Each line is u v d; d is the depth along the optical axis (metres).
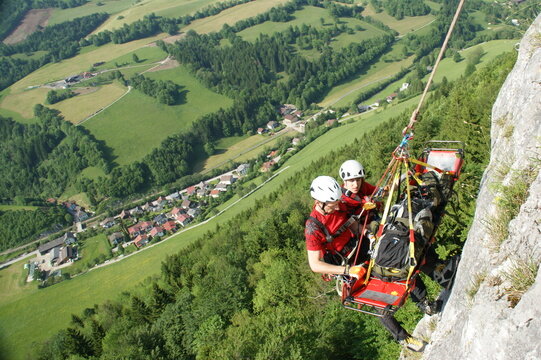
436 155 6.99
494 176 6.88
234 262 61.25
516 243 5.04
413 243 5.49
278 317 28.94
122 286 118.75
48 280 143.00
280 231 56.81
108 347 60.09
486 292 5.08
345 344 24.81
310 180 98.00
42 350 86.69
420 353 8.05
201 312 47.19
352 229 6.42
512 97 8.80
